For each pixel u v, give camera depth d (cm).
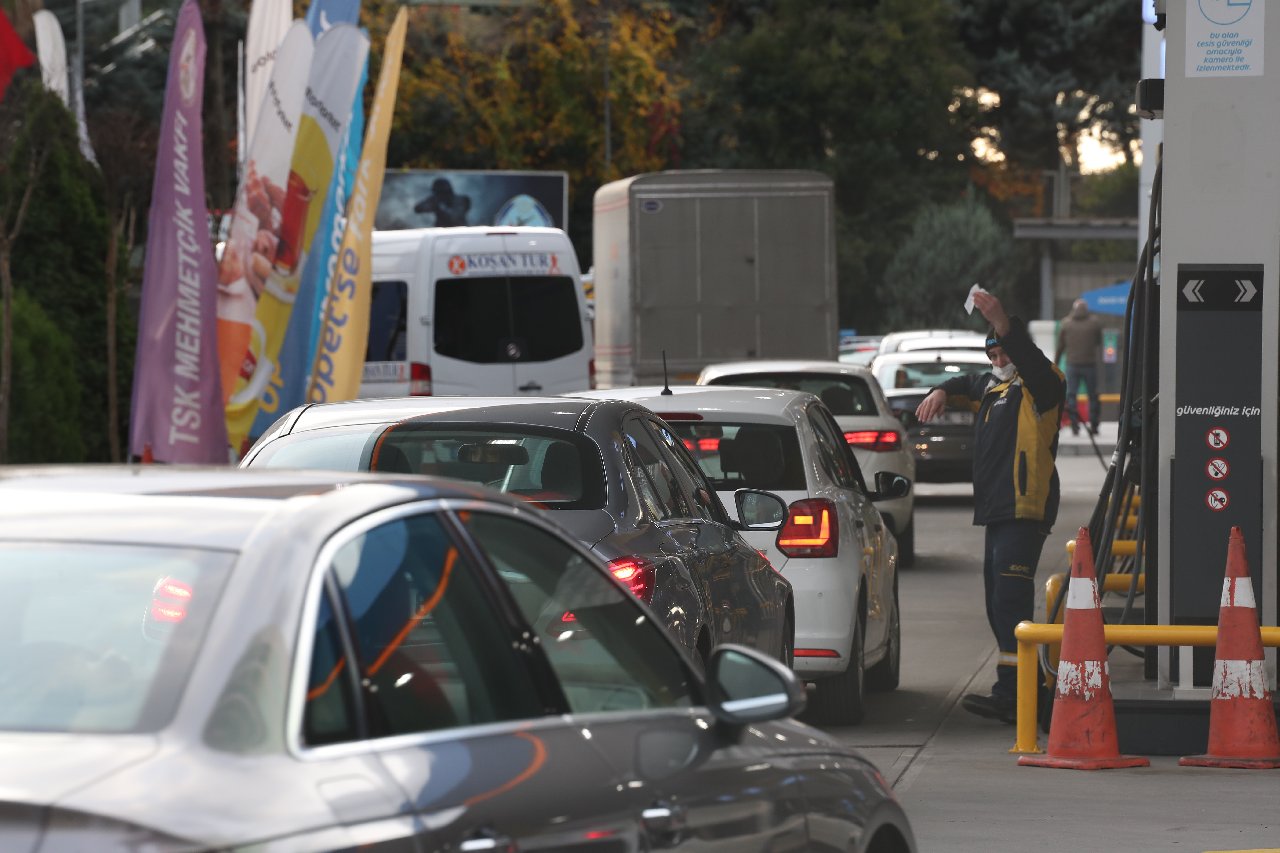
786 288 8556
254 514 1178
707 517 3030
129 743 1030
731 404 3812
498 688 1265
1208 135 3325
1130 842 2577
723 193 8525
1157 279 3594
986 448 3675
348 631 1139
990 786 2998
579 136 17762
